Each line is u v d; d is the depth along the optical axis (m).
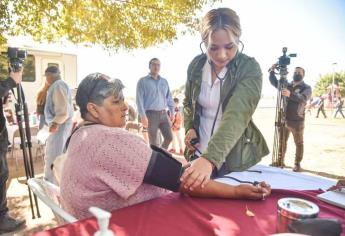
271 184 1.38
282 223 0.84
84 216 1.11
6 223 2.76
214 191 1.18
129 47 4.93
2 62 3.02
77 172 1.10
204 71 1.79
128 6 4.65
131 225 0.94
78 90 1.22
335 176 4.83
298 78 4.89
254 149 1.65
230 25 1.49
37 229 2.82
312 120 14.75
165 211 1.05
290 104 4.89
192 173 1.19
